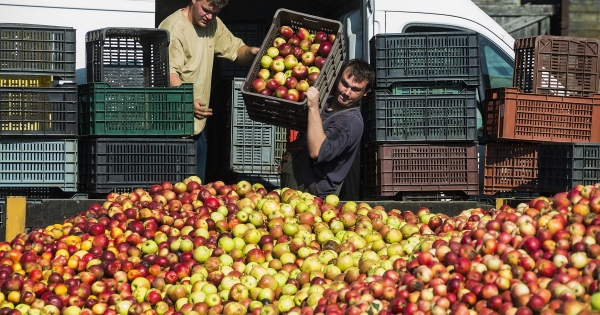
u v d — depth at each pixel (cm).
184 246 610
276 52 746
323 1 1098
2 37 763
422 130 826
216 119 933
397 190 823
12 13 833
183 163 784
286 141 898
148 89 779
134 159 776
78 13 846
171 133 782
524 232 489
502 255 477
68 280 569
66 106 764
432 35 826
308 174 739
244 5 1143
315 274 560
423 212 677
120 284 571
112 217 654
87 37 808
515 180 857
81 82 845
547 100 841
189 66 838
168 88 782
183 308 531
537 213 527
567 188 807
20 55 767
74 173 767
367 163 859
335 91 759
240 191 705
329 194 741
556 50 856
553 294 419
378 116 825
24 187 775
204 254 595
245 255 605
